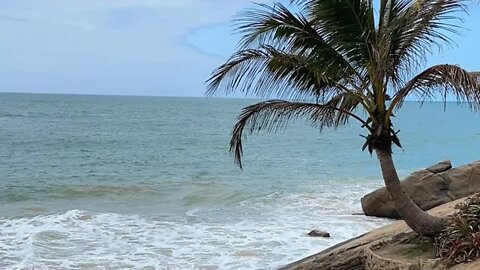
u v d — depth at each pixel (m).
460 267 6.88
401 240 8.40
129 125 63.84
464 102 6.96
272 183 22.73
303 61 7.58
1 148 35.81
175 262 11.02
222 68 7.69
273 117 8.30
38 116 75.44
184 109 122.44
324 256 8.89
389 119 7.85
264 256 11.47
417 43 7.59
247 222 14.90
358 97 7.86
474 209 7.85
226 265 10.84
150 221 14.95
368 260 8.27
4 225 13.95
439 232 7.93
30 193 19.84
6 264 10.65
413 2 7.50
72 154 33.53
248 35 7.49
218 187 21.56
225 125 67.75
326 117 8.54
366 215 15.77
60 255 11.38
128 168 27.77
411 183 14.82
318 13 7.41
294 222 14.84
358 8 7.33
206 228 14.05
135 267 10.66
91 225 14.23
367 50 7.49
